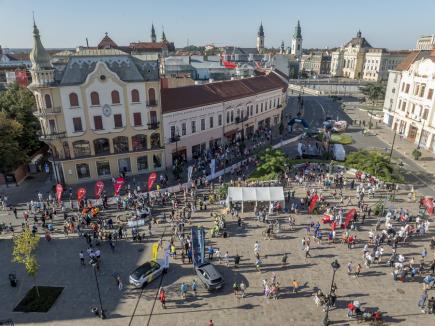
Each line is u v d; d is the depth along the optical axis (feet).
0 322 85.30
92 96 164.45
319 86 588.09
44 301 94.89
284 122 304.50
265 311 90.22
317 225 123.44
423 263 107.04
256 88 258.57
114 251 118.11
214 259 112.57
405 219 132.16
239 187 145.28
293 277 103.24
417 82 234.99
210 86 224.94
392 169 173.88
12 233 131.85
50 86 155.53
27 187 176.35
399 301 92.99
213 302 93.86
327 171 183.62
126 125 174.70
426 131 224.74
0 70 386.11
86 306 93.40
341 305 91.71
